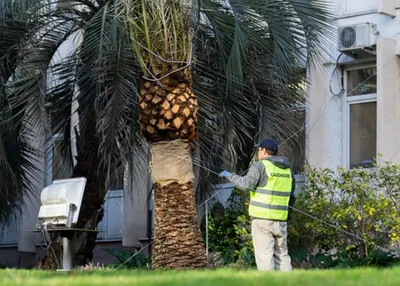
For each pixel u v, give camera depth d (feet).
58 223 65.77
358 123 96.84
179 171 71.36
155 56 71.20
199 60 83.56
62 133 90.48
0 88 83.46
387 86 91.91
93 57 79.41
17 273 48.47
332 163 97.60
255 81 83.87
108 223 111.34
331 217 83.46
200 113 83.25
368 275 41.42
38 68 82.48
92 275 46.09
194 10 72.90
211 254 83.97
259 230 65.36
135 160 84.84
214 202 92.12
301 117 93.81
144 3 70.79
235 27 78.38
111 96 78.23
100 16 78.59
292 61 81.66
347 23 96.84
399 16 93.71
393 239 81.05
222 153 85.51
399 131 92.68
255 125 86.22
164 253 70.90
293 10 80.89
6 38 83.30
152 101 71.56
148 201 101.96
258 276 41.52
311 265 83.25
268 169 65.41
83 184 65.87
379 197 82.84
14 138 87.20
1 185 86.12
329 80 98.07
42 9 83.15
